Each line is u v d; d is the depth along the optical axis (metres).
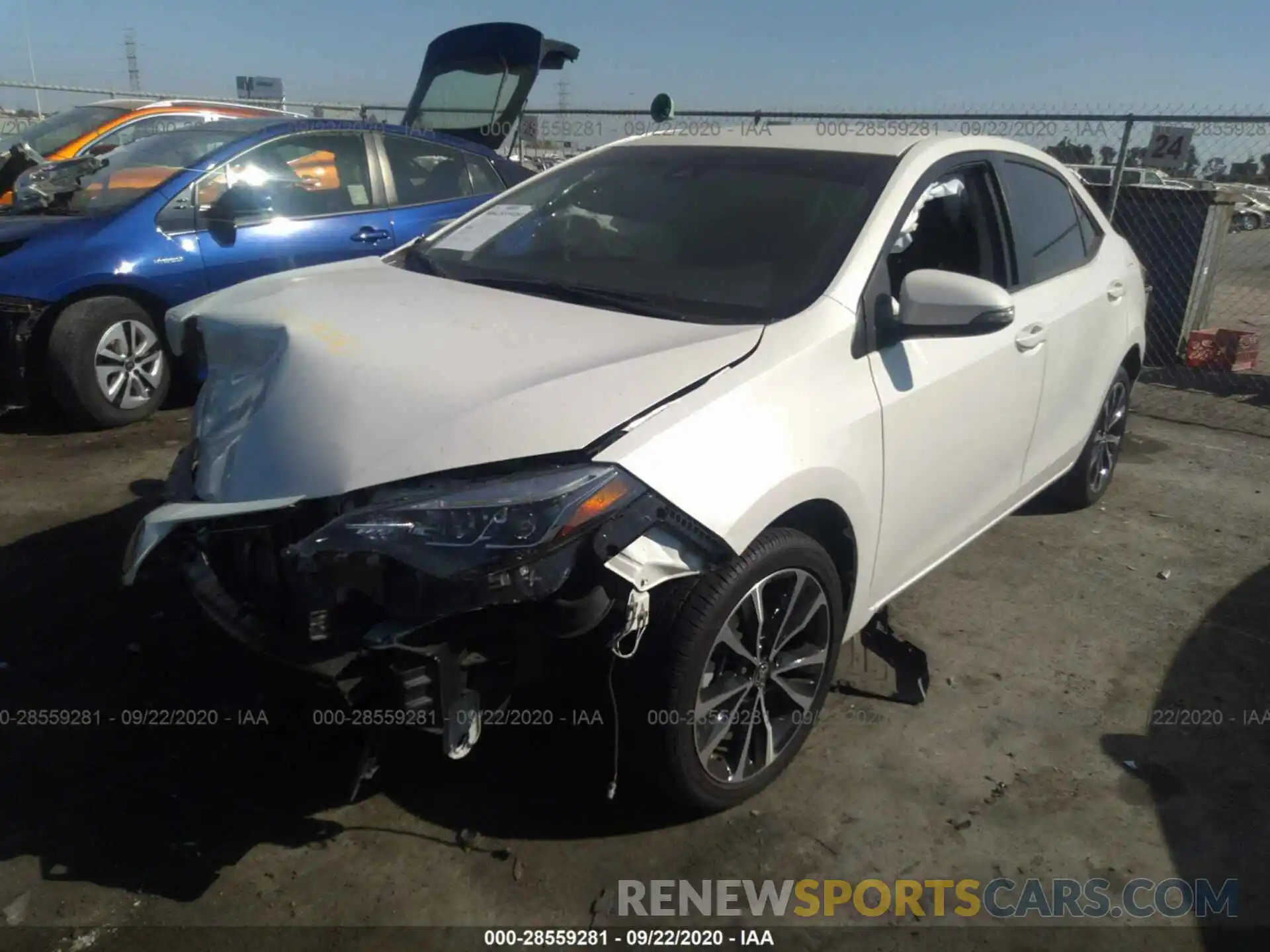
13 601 3.59
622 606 2.20
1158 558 4.44
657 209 3.30
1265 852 2.69
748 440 2.38
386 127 6.54
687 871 2.53
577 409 2.25
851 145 3.35
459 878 2.47
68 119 9.23
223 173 5.82
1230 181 7.57
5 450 5.17
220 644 2.52
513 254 3.36
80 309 5.32
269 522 2.24
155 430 5.57
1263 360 8.66
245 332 2.76
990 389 3.32
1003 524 4.75
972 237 3.41
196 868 2.46
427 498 2.11
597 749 2.88
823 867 2.57
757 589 2.50
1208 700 3.37
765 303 2.79
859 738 3.07
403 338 2.55
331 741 2.89
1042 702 3.31
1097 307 4.11
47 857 2.46
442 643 2.14
